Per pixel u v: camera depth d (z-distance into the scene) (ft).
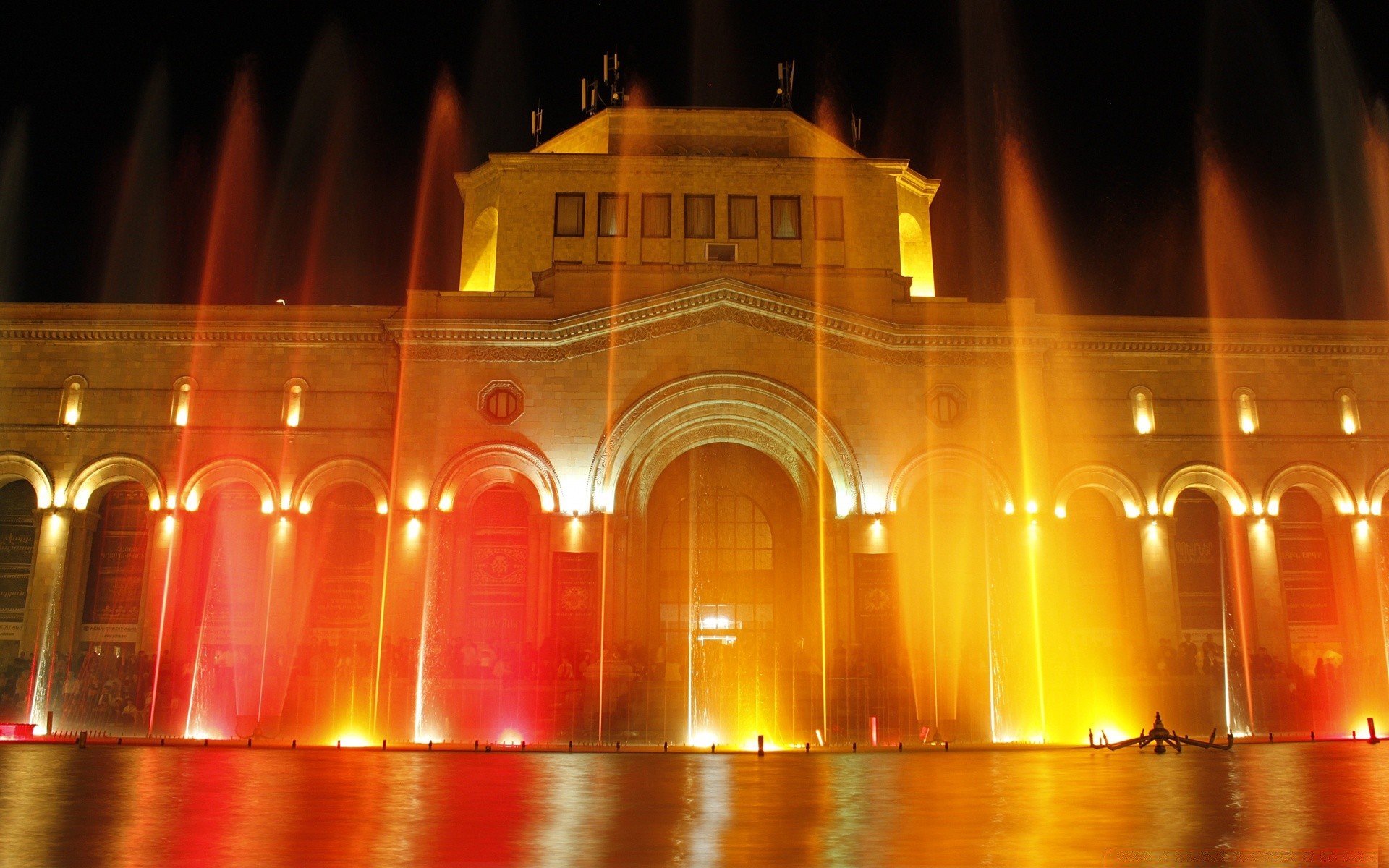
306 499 155.74
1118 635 156.97
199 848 49.83
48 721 131.54
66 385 157.79
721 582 166.91
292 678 140.56
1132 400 163.43
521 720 136.36
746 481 170.50
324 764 94.94
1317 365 166.61
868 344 156.04
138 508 160.04
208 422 157.17
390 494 150.51
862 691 140.15
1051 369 163.53
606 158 173.68
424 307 155.74
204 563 157.17
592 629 144.15
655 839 52.85
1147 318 164.86
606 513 150.41
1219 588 162.91
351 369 159.22
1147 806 64.90
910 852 49.01
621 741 133.69
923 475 153.89
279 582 151.94
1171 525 160.25
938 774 86.99
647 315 155.12
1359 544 161.58
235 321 159.33
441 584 147.95
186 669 147.84
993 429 155.02
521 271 169.48
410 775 84.84
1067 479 159.84
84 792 71.05
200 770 87.86
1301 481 163.73
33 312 158.71
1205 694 146.72
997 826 56.80
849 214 173.68
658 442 157.17
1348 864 45.93
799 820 59.62
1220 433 163.43
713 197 173.17
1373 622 159.12
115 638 155.02
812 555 155.94
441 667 144.56
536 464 151.43
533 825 57.67
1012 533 152.35
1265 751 109.50
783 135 181.37
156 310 159.43
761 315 156.04
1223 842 51.44
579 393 153.58
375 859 47.24
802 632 160.25
